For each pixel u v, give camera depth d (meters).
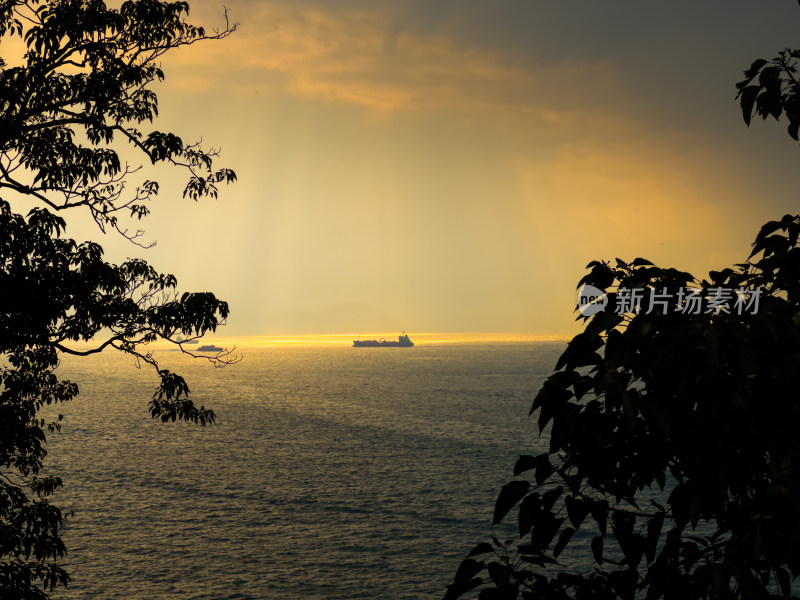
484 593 2.47
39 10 12.50
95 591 48.19
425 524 64.25
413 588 48.53
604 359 2.54
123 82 13.05
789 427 2.41
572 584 2.48
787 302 2.72
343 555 56.22
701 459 2.48
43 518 13.73
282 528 64.38
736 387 2.44
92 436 121.19
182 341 13.30
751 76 3.37
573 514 2.51
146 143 13.40
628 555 2.46
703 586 2.42
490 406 160.00
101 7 12.62
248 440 115.19
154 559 55.50
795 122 3.29
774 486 2.41
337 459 96.88
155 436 120.81
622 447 2.55
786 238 2.98
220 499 75.75
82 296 12.83
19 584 13.25
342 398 183.50
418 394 193.25
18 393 14.62
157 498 76.06
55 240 13.01
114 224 13.89
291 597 47.34
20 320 12.86
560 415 2.59
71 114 13.27
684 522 2.48
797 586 36.84
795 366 2.37
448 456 96.75
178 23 13.65
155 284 13.54
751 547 2.45
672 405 2.51
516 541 57.44
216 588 49.12
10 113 12.62
